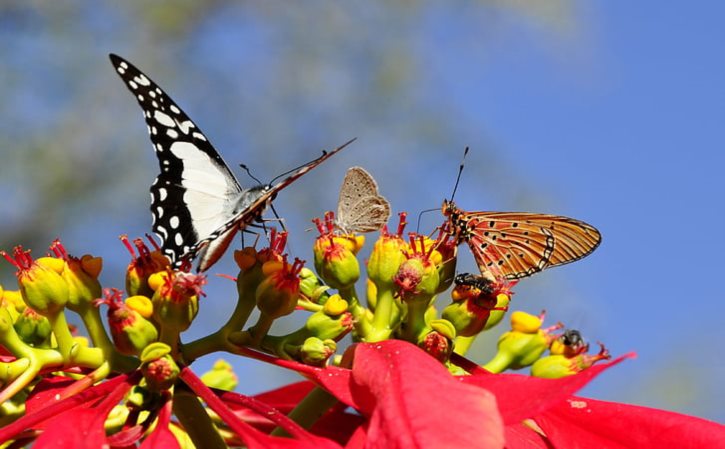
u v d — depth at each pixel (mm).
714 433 532
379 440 499
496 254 617
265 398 601
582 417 542
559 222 608
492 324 580
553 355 584
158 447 514
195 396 544
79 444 505
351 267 558
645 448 534
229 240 575
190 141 593
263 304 545
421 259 554
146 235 576
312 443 513
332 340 546
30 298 541
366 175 574
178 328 541
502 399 510
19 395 558
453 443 493
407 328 555
